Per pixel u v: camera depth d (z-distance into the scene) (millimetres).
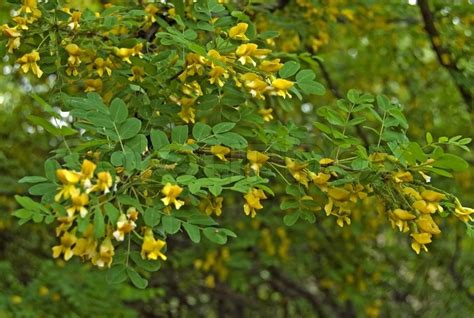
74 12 2783
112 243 2281
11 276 6383
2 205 6418
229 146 2549
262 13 4020
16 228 6984
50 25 2746
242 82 2604
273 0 4406
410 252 7602
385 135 2568
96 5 5105
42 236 7281
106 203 2084
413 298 9969
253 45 2551
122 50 2754
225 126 2584
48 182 2207
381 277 7078
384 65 6211
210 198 2664
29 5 2676
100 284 5875
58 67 2736
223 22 2834
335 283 6820
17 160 6438
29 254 7551
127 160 2246
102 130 2369
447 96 5953
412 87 6195
